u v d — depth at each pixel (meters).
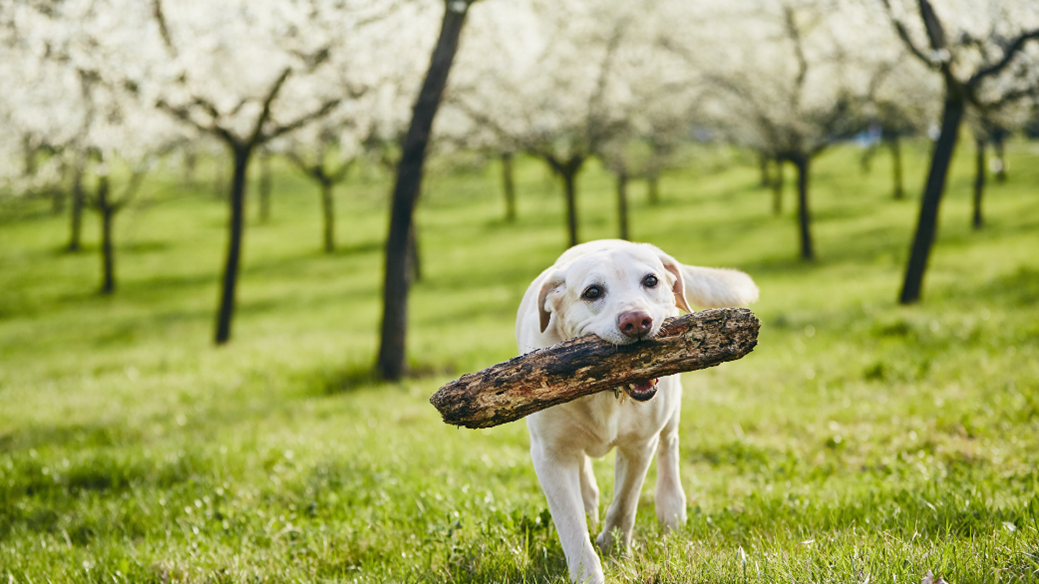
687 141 24.16
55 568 3.70
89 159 15.12
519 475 5.04
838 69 18.61
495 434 6.27
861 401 6.27
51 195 27.69
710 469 5.08
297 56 12.59
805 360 8.05
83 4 10.84
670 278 3.49
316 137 17.30
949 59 10.52
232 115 13.92
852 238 27.52
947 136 11.24
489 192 46.88
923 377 6.73
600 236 32.81
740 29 20.17
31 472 5.64
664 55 19.94
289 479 5.09
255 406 8.16
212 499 4.81
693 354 2.83
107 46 11.34
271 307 23.72
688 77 20.12
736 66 20.30
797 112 20.52
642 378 2.85
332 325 19.27
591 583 2.89
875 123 21.44
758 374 7.73
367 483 4.89
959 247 22.16
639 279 3.09
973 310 9.70
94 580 3.54
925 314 9.66
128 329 21.05
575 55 18.78
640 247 3.33
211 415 7.86
